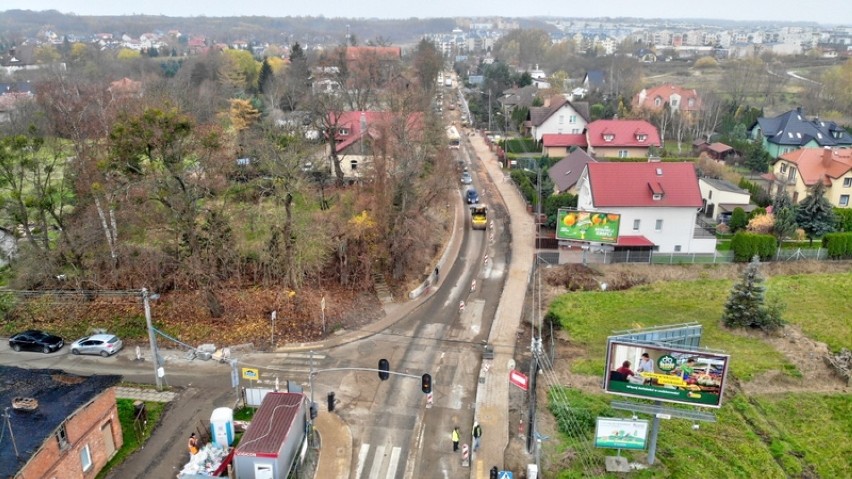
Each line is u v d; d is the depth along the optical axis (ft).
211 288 150.20
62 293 152.05
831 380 130.72
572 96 459.32
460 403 120.47
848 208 218.79
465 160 315.78
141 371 130.21
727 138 338.75
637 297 169.48
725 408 119.96
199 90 359.25
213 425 104.01
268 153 168.86
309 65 486.79
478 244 203.21
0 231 176.55
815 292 174.40
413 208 178.50
